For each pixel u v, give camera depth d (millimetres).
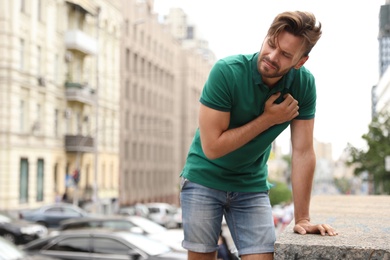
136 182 57719
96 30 42219
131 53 55531
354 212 3641
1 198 30953
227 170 2807
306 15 2414
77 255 11023
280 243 2289
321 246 2236
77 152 39344
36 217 26234
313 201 4734
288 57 2439
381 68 67188
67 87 38312
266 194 2941
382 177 34312
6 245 9852
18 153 32031
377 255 2164
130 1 54938
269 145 2824
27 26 33000
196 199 2850
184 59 78062
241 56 2635
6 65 31031
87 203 39562
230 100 2584
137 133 57750
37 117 34688
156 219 37406
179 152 76938
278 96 2617
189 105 78500
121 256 10836
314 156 2930
